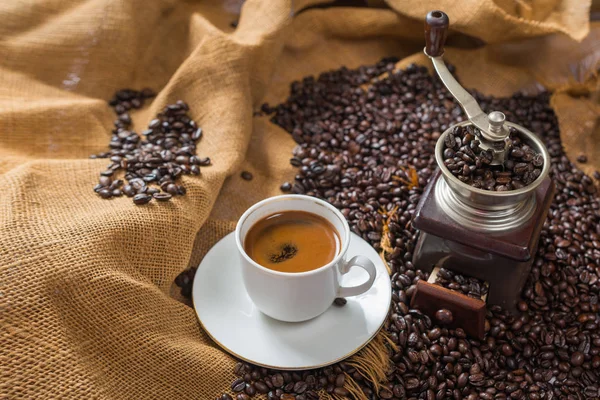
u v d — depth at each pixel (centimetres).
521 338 69
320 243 65
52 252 63
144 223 68
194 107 84
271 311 65
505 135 63
